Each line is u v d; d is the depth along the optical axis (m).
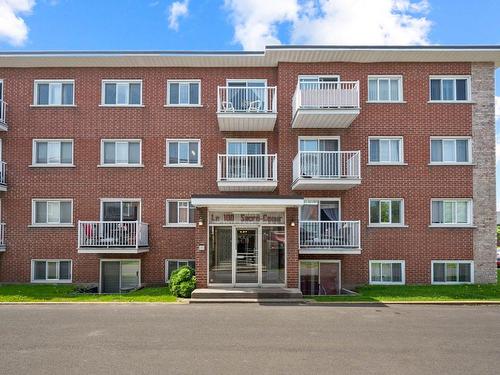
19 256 17.09
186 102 17.81
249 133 17.56
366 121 17.27
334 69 17.38
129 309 11.65
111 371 6.45
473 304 12.71
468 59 17.28
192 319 10.24
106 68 17.64
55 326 9.46
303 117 16.05
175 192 17.38
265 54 16.83
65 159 17.53
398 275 16.97
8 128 17.42
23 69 17.59
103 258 16.98
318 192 17.00
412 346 7.90
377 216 17.12
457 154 17.38
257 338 8.41
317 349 7.65
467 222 17.20
